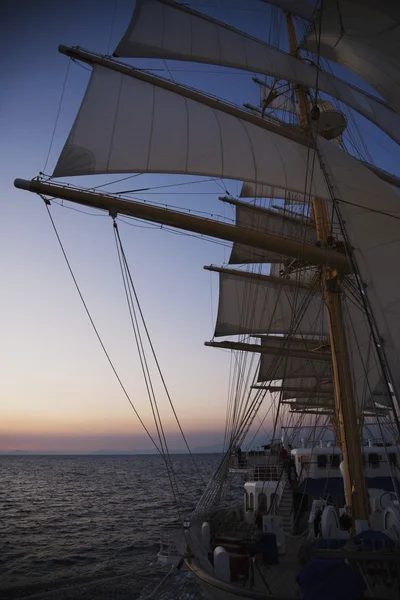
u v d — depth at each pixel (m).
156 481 101.06
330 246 17.45
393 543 8.92
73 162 15.33
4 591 20.05
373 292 11.27
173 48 20.62
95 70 18.38
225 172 17.59
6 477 119.81
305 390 31.53
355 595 7.31
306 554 8.75
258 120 20.31
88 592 19.59
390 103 11.86
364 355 25.11
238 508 17.69
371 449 20.70
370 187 15.59
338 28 9.73
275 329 35.06
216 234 16.72
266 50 22.48
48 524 40.84
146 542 31.75
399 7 7.99
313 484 17.72
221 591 9.34
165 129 17.78
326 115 22.70
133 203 15.17
